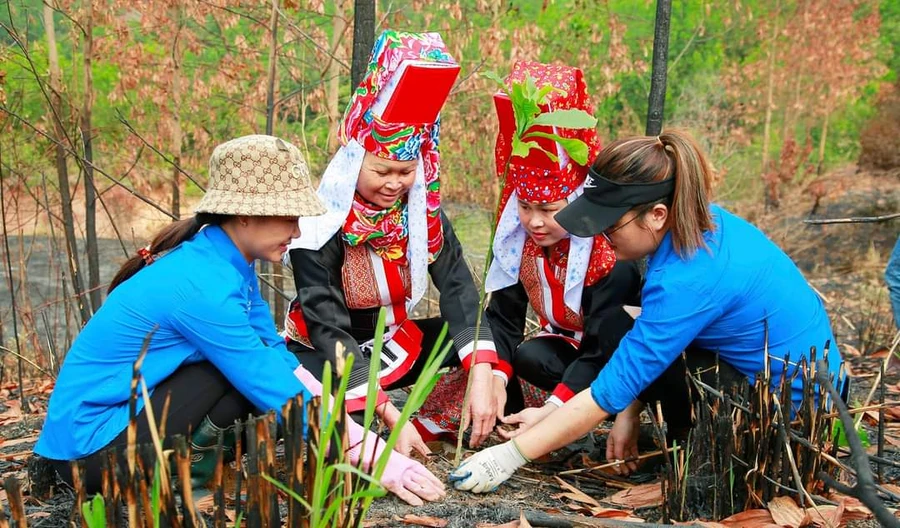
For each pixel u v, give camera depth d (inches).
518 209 124.1
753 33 637.3
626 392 104.2
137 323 95.7
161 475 71.7
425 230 120.2
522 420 118.6
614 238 105.3
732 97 628.7
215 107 384.2
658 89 151.1
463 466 106.6
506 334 133.3
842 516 98.3
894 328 253.6
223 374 99.6
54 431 98.6
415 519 96.5
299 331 121.7
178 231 101.0
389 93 110.6
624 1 586.2
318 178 344.5
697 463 100.9
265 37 323.3
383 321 77.2
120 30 291.3
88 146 220.2
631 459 116.0
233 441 103.1
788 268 108.7
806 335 108.1
